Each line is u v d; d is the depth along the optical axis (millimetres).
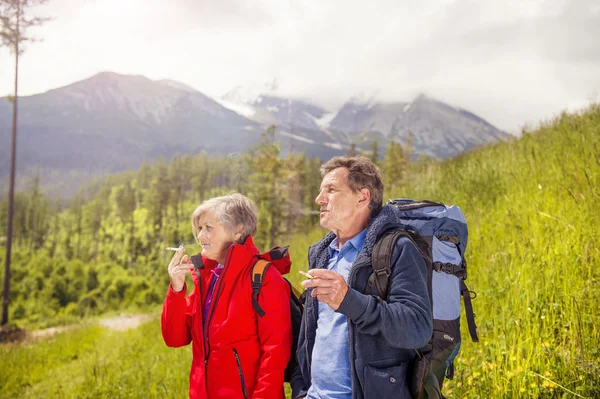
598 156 5691
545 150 7438
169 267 2678
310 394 2227
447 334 2027
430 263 2053
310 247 2570
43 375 11625
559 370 2814
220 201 2688
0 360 13789
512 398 2777
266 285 2455
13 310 36906
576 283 3533
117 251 129625
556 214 4641
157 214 142125
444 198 7516
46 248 132000
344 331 2135
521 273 3848
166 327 2693
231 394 2434
